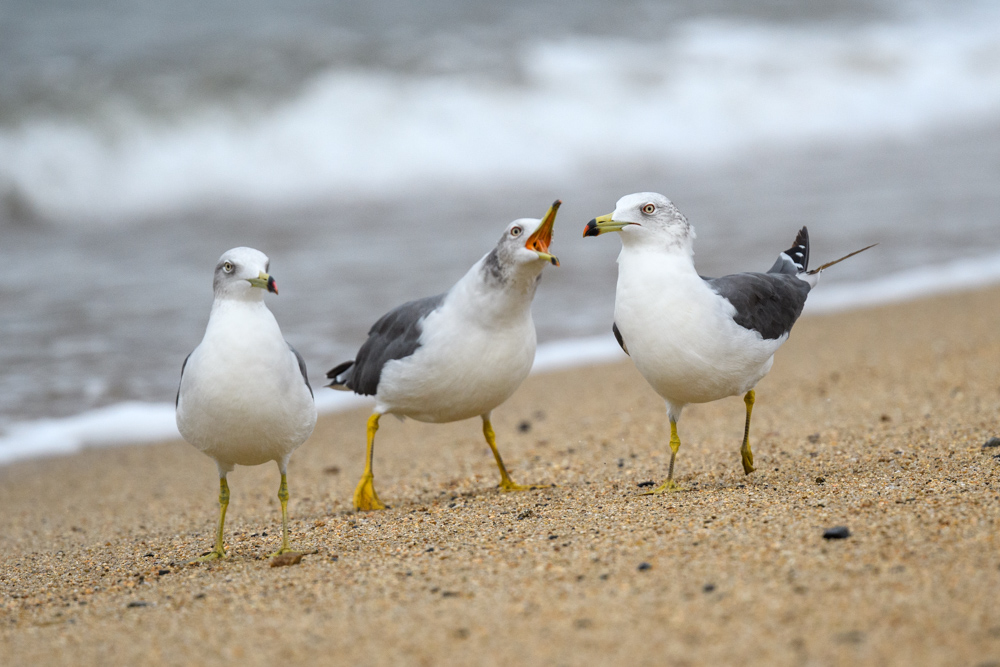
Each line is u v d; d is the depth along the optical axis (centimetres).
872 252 2208
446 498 1050
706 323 870
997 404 1147
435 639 584
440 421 1059
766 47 4091
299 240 2334
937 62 4181
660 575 649
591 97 3425
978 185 2819
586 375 1581
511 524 846
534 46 3719
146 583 777
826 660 519
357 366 1077
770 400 1350
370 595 673
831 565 637
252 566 799
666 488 938
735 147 3472
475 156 3095
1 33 3431
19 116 2706
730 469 1033
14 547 999
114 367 1598
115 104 2825
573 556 709
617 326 923
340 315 1784
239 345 771
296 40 3462
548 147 3206
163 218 2586
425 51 3488
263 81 3072
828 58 4078
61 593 777
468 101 3219
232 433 788
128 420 1438
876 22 4634
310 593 691
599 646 555
